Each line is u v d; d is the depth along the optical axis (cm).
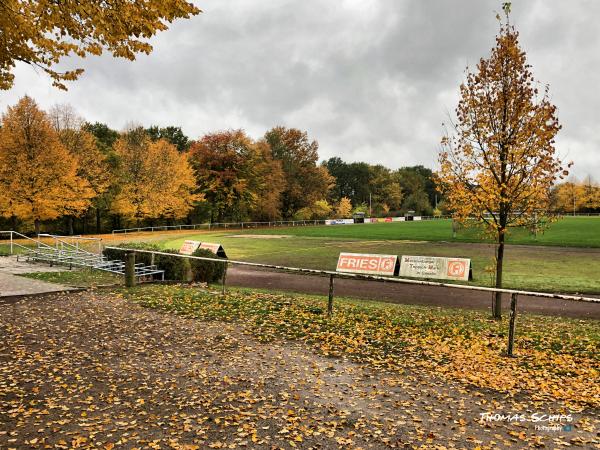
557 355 860
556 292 1688
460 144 1269
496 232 1258
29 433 504
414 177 14612
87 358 769
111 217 5653
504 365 798
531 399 641
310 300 1398
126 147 5103
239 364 766
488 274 2109
